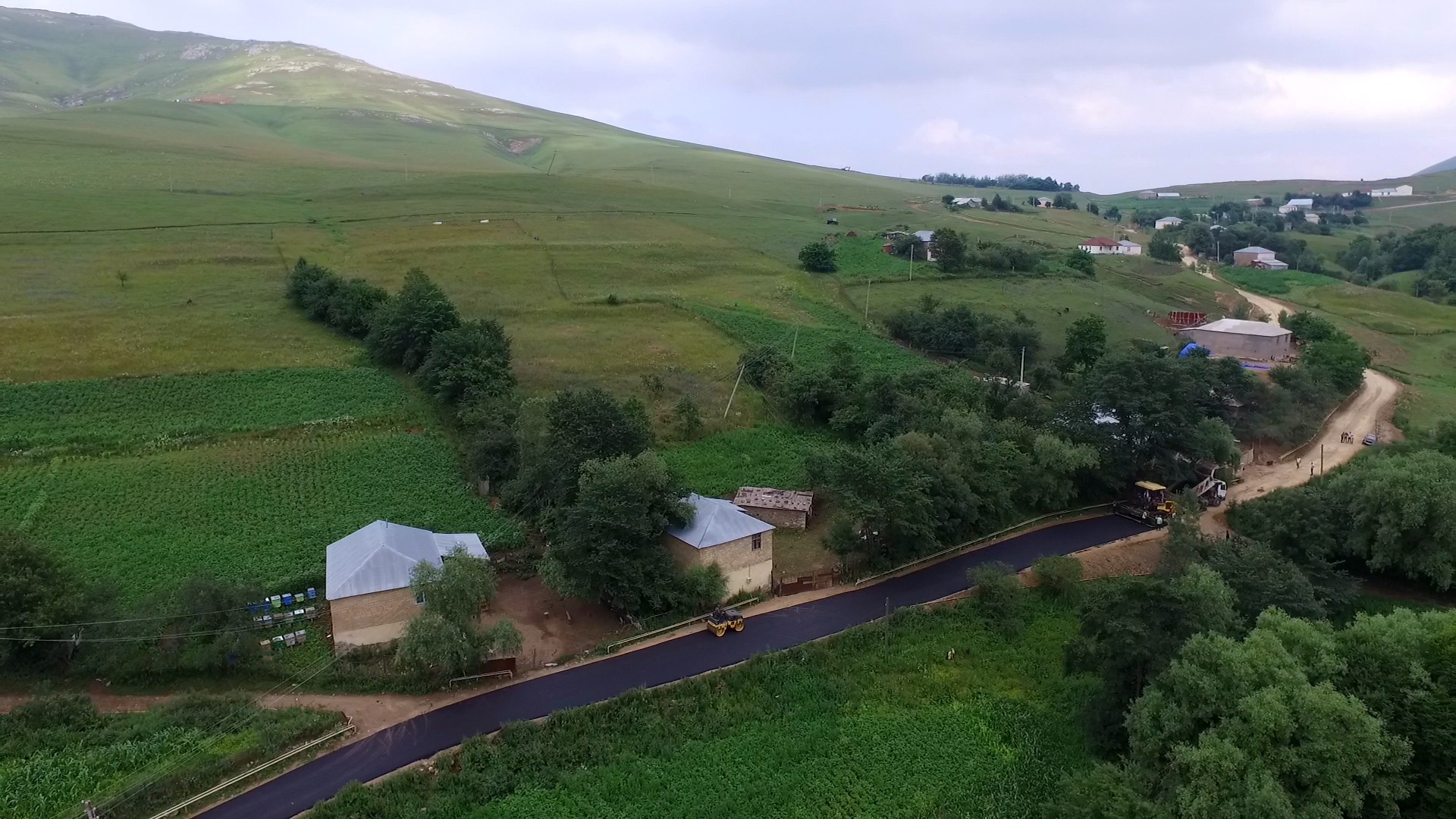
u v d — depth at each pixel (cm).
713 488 8494
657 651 5994
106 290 11962
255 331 11056
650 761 5006
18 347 9706
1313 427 11131
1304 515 7962
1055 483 8688
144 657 5278
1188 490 8519
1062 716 5781
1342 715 4159
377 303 11481
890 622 6500
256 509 7356
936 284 16525
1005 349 12619
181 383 9362
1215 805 4022
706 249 17612
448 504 7762
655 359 11462
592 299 13500
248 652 5419
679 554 6769
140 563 6444
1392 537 7406
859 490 7312
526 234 17338
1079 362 12706
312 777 4653
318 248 15175
